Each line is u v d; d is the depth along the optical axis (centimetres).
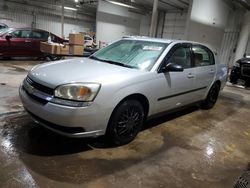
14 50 807
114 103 227
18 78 544
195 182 207
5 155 215
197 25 1139
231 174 226
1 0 1816
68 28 2241
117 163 222
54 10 2094
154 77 271
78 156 227
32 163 207
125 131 254
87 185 186
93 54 344
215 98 457
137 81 249
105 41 1767
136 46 324
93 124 218
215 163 244
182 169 225
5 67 679
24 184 179
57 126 216
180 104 338
